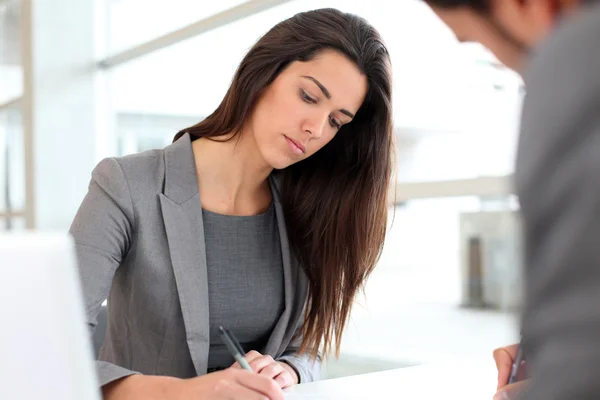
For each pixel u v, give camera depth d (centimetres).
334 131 149
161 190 143
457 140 228
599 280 35
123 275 144
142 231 139
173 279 141
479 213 221
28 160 381
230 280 151
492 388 133
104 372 122
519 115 41
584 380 35
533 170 38
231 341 125
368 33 149
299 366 151
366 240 161
